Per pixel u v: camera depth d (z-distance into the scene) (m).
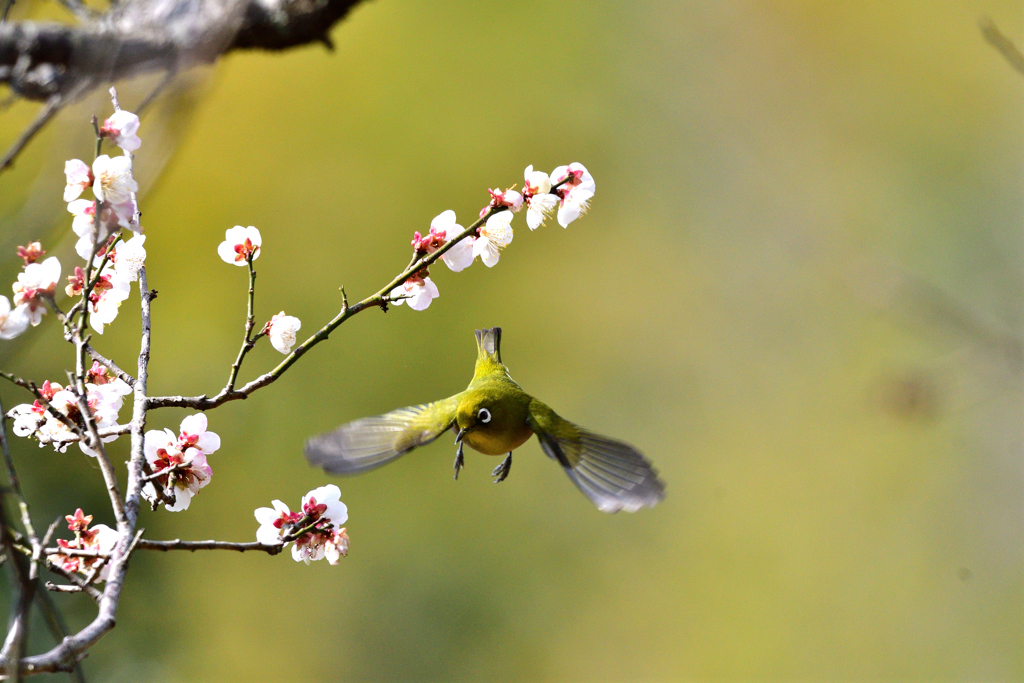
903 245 17.89
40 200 3.49
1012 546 15.76
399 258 15.64
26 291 3.10
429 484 15.55
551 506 16.08
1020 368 10.03
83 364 2.99
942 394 10.32
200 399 3.27
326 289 15.16
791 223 18.28
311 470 14.23
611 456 3.53
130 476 2.97
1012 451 16.05
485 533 15.60
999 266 17.14
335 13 5.33
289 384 14.48
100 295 3.52
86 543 3.29
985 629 15.30
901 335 16.36
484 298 16.61
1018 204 17.67
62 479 10.58
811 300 17.67
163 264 14.29
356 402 14.82
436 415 4.06
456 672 14.58
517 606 15.34
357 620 14.34
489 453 4.10
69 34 4.78
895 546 16.17
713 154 19.08
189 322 14.18
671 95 19.14
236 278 14.65
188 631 12.62
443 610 14.86
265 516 3.42
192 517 13.31
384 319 15.39
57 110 4.51
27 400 8.94
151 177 3.81
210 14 4.89
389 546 14.98
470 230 3.49
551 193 3.53
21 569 2.29
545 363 17.20
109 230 3.12
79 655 2.47
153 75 5.01
